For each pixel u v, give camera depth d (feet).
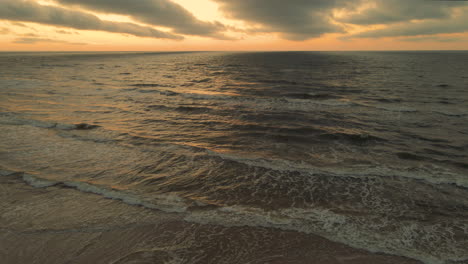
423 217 17.20
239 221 16.61
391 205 18.61
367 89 78.33
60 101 56.34
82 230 15.43
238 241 14.76
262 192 20.44
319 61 260.42
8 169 23.39
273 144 32.27
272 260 13.39
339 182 22.07
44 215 16.83
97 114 45.83
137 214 17.17
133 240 14.71
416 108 52.08
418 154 28.58
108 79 104.22
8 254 13.46
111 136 33.91
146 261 13.14
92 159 26.37
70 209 17.57
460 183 21.68
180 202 18.81
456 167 25.16
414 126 39.81
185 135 35.58
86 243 14.37
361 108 52.75
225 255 13.70
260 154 28.84
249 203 18.85
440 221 16.78
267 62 249.55
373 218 17.07
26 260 13.14
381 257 13.64
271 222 16.52
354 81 99.30
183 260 13.29
